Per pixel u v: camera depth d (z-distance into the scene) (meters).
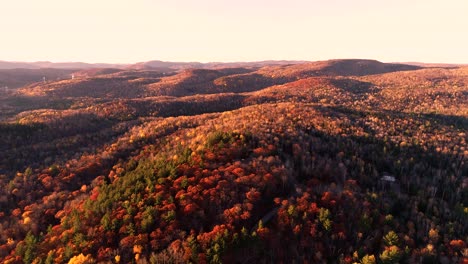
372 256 82.12
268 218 100.38
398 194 119.19
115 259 87.19
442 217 109.31
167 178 114.94
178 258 84.12
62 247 97.94
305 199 103.88
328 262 88.50
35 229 121.56
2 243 117.50
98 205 110.06
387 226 96.81
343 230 94.62
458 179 143.50
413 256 86.69
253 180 109.81
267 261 87.88
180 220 97.00
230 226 93.00
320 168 127.31
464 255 89.06
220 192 105.06
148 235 93.56
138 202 105.50
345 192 109.00
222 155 127.38
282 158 131.62
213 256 83.56
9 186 150.12
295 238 93.25
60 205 135.75
